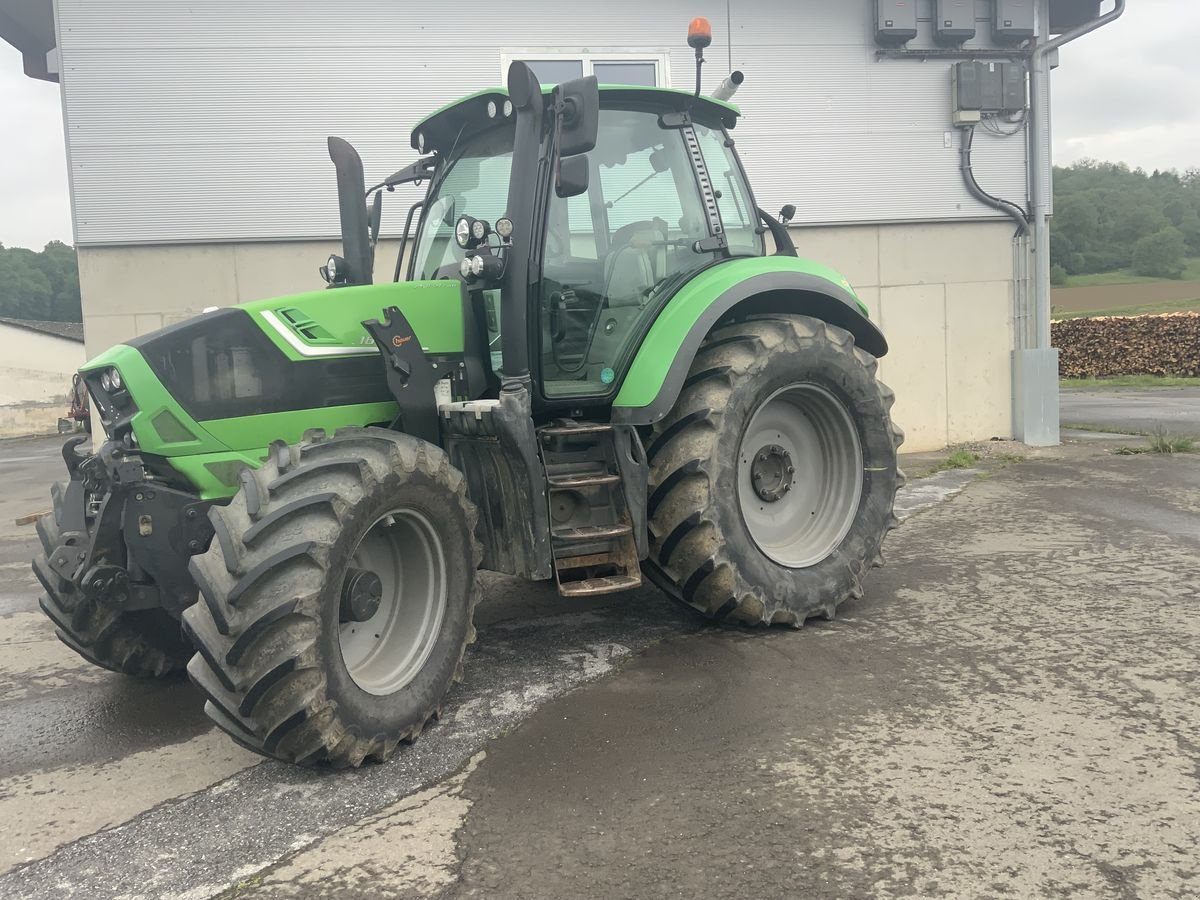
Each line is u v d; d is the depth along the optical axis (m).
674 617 4.45
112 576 3.13
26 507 9.49
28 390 32.88
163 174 8.11
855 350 4.37
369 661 3.16
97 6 7.92
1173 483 7.23
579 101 3.36
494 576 5.47
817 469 4.50
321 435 3.12
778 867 2.31
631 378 3.85
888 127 9.29
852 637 4.01
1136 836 2.38
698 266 4.20
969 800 2.59
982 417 9.78
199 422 3.21
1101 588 4.55
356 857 2.45
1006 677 3.46
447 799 2.74
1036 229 9.53
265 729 2.77
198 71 8.09
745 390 3.94
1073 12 10.56
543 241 3.68
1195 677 3.39
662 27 8.82
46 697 3.85
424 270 4.27
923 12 9.25
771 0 8.96
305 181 8.31
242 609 2.71
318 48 8.26
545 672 3.77
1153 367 25.20
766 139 9.07
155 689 3.91
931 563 5.21
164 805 2.81
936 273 9.51
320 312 3.46
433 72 8.46
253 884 2.36
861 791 2.66
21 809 2.84
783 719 3.18
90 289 8.10
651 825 2.54
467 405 3.51
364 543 3.21
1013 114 9.47
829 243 9.27
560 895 2.24
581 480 3.62
